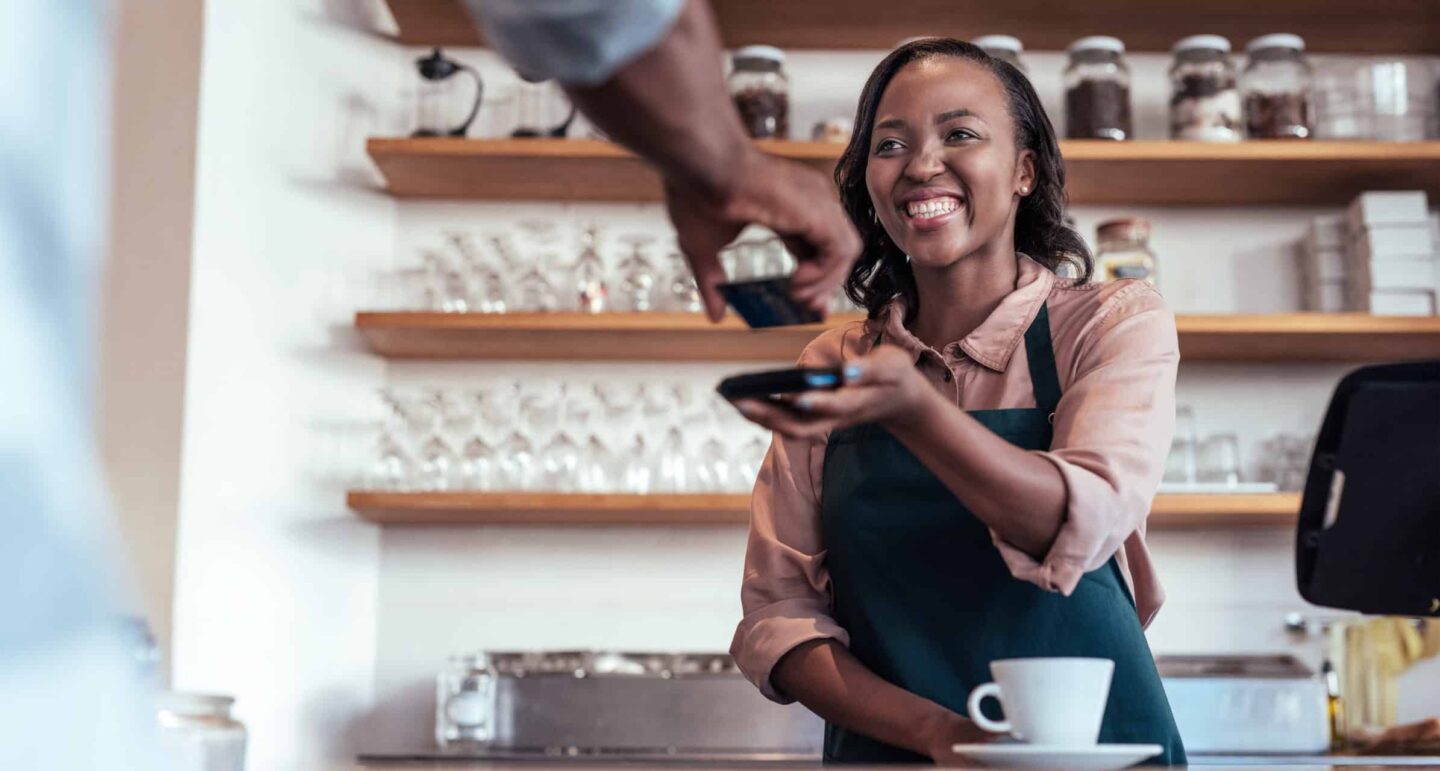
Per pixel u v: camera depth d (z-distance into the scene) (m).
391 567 3.19
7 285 0.40
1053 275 1.48
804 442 1.49
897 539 1.35
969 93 1.45
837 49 3.33
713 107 0.69
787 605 1.40
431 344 3.14
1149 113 3.31
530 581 3.19
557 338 3.08
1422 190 3.17
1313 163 3.02
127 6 2.68
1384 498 1.41
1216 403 3.21
